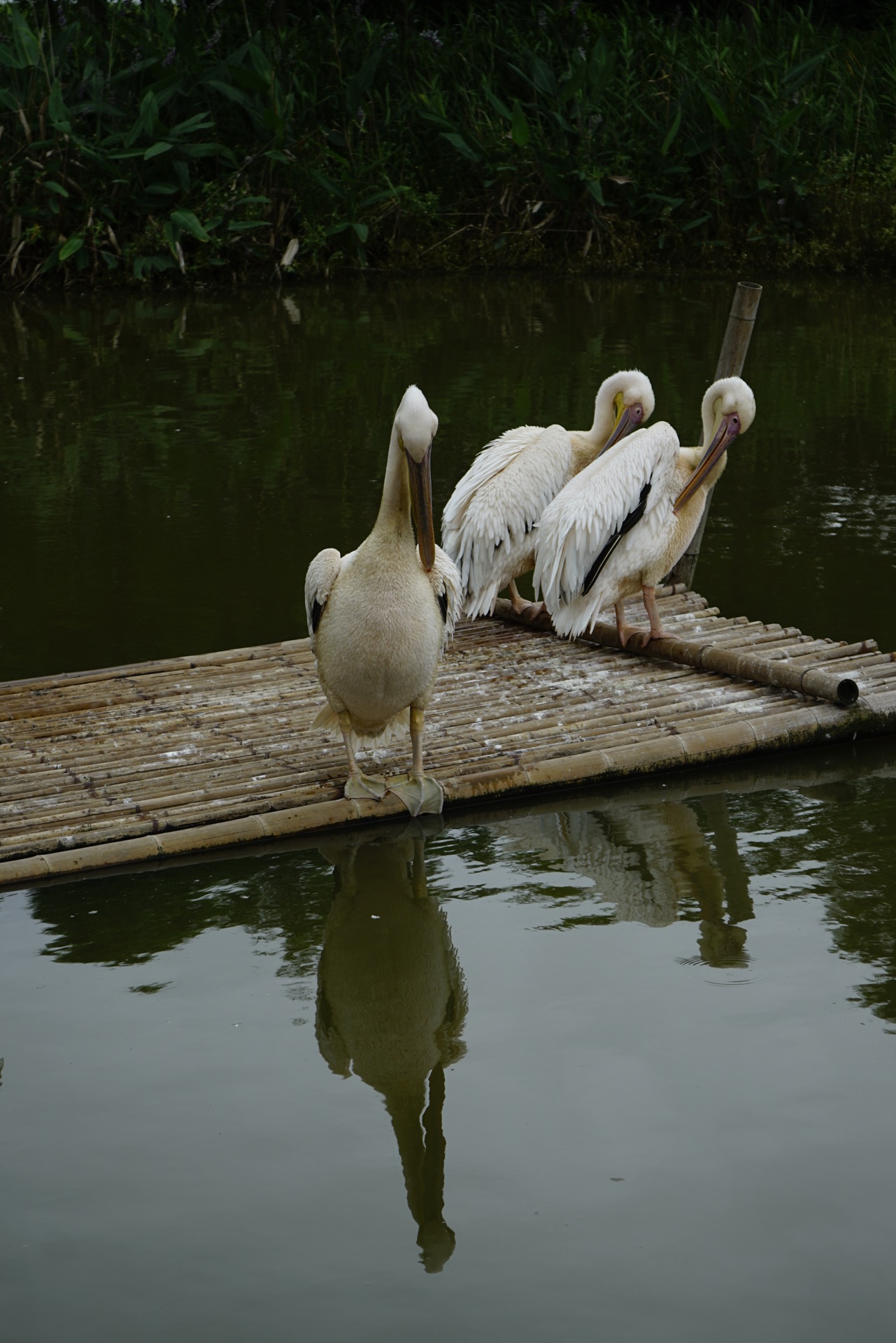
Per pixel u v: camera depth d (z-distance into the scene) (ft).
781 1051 10.84
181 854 14.52
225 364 40.70
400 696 15.12
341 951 12.66
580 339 44.06
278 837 14.94
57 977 12.17
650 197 58.23
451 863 14.53
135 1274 8.65
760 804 15.83
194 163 57.06
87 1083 10.61
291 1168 9.64
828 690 17.47
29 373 39.65
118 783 15.61
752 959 12.30
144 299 52.60
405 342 43.98
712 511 27.78
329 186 56.03
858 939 12.60
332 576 15.06
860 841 14.73
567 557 19.04
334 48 60.85
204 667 19.27
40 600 22.97
